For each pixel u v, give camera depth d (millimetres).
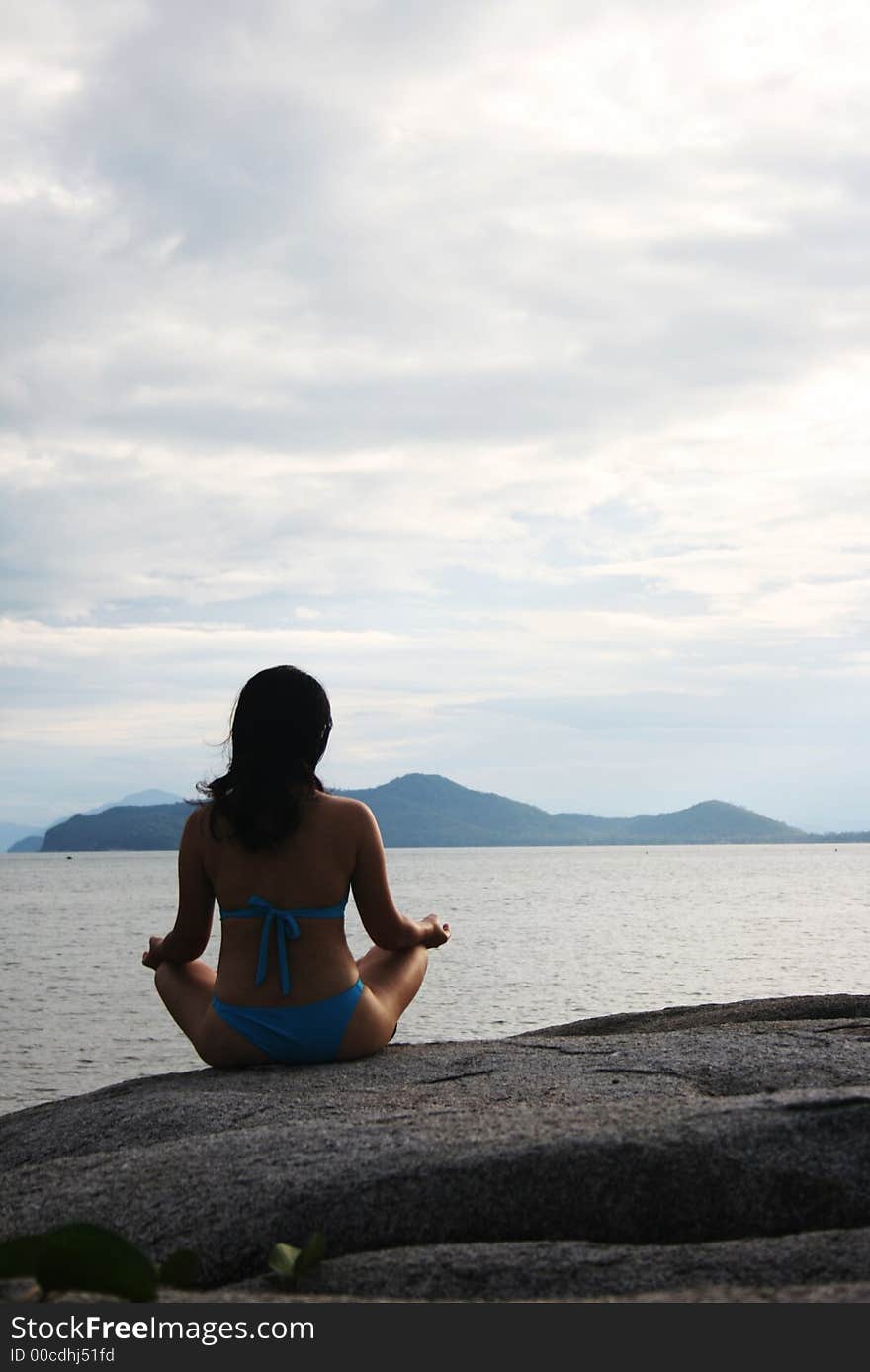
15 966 43938
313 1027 4320
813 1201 2770
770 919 65812
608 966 40062
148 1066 22516
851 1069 3801
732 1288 2320
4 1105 18672
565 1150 2818
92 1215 2777
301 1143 3018
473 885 130500
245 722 4496
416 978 4805
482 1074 3969
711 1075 3762
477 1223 2711
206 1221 2686
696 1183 2775
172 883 162000
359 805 4551
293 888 4410
